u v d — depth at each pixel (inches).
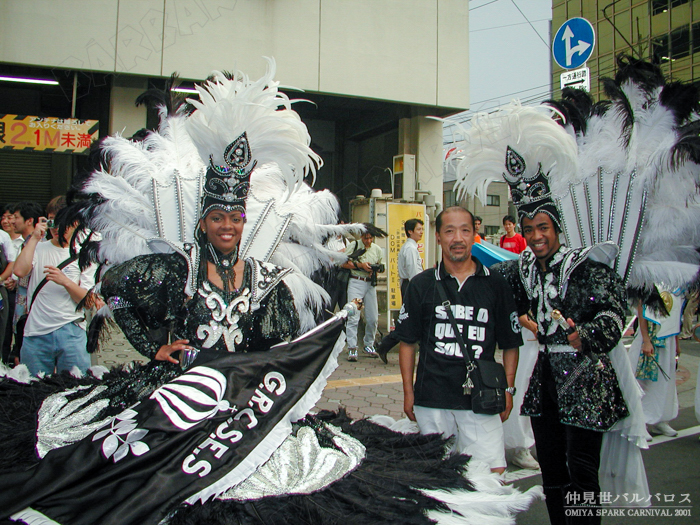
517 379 162.7
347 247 294.7
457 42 415.5
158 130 124.2
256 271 102.3
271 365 97.4
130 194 112.3
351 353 296.5
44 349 167.5
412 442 108.0
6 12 306.0
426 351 116.7
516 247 349.4
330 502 86.0
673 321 189.5
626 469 122.1
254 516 80.5
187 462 83.8
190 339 97.6
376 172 480.1
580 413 106.1
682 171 114.4
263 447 89.7
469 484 95.5
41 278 172.6
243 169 97.8
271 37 363.9
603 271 110.2
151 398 90.0
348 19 385.1
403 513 84.5
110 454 83.3
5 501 77.2
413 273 292.8
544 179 115.2
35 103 377.7
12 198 389.7
